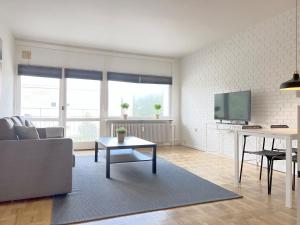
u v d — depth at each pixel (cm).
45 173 246
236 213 215
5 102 412
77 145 556
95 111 576
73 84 556
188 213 215
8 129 240
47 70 523
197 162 432
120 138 376
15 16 382
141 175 340
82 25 421
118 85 599
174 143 654
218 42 510
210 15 377
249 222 197
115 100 597
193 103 602
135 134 593
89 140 571
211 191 273
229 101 463
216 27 430
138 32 455
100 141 384
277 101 376
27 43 508
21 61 504
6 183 231
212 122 530
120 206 228
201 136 570
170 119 641
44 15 378
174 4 339
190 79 615
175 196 256
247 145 434
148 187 286
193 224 193
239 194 264
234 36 466
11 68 463
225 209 224
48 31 452
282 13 369
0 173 229
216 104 500
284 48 366
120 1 331
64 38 493
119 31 450
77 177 325
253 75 422
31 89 521
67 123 552
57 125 543
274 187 290
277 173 357
